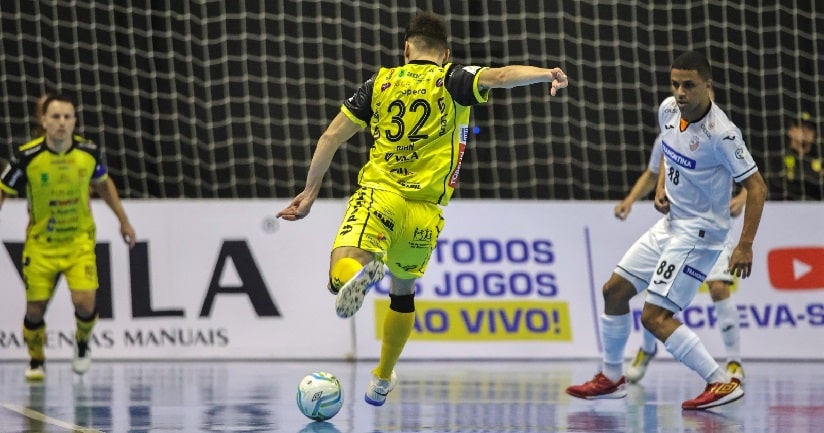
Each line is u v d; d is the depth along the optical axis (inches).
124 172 1358.3
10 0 1378.0
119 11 1401.3
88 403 722.2
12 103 1401.3
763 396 799.1
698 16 1478.8
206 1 1430.9
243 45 1419.8
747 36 1470.2
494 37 1465.3
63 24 1386.6
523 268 1185.4
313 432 573.3
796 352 1178.6
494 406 714.2
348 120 616.1
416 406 708.7
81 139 995.3
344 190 1428.4
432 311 1165.1
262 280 1157.7
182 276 1149.1
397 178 607.2
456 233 1185.4
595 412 684.1
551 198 1434.5
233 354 1141.7
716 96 1480.1
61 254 967.6
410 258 619.5
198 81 1444.4
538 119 1448.1
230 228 1162.0
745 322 1182.3
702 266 741.3
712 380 708.7
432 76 603.8
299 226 1170.0
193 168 1446.9
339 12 1424.7
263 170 1471.5
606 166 1416.1
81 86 1405.0
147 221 1151.0
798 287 1192.8
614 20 1422.2
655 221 1203.2
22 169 966.4
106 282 1137.4
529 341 1171.3
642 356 925.2
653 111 1469.0
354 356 1154.0
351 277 556.7
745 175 703.7
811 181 1405.0
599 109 1448.1
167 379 916.6
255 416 646.5
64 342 1127.6
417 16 631.2
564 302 1182.9
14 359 1120.2
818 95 1391.5
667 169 749.3
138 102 1374.3
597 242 1197.1
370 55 1488.7
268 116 1409.9
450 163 608.1
